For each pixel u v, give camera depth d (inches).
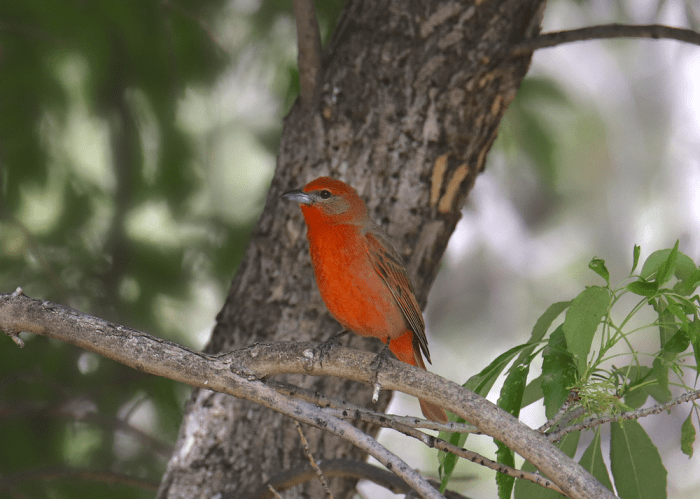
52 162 446.3
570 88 835.4
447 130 317.1
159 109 443.2
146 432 457.4
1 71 402.6
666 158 1034.1
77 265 449.1
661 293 185.6
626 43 1039.0
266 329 321.1
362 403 320.8
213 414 317.1
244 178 549.6
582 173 971.9
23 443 427.5
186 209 465.4
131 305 448.5
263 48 484.1
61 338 212.7
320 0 428.1
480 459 193.0
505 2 312.2
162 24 416.2
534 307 1008.9
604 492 172.2
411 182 319.0
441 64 314.7
